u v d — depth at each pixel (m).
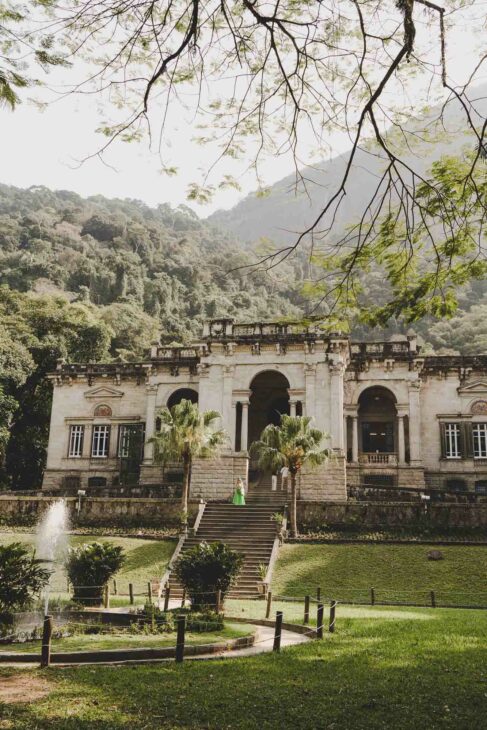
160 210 193.50
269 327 44.12
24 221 128.75
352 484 43.12
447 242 12.02
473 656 13.27
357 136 9.32
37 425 58.47
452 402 47.31
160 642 14.88
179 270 117.38
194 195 10.91
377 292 40.28
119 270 107.88
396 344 47.56
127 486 41.75
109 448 50.31
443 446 46.56
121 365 51.59
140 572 30.33
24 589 16.75
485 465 45.75
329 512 36.41
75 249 118.38
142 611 18.73
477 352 77.81
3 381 52.78
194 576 21.42
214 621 17.84
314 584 28.62
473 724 8.73
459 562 30.30
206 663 12.80
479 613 21.98
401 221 12.12
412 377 46.50
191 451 36.50
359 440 48.66
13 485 56.06
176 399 50.22
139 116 9.61
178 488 41.41
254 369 43.75
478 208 11.66
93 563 21.72
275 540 32.75
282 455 35.72
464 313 89.94
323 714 9.20
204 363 44.25
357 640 15.48
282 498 40.59
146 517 37.62
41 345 59.19
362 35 9.57
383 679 11.30
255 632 16.59
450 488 45.94
